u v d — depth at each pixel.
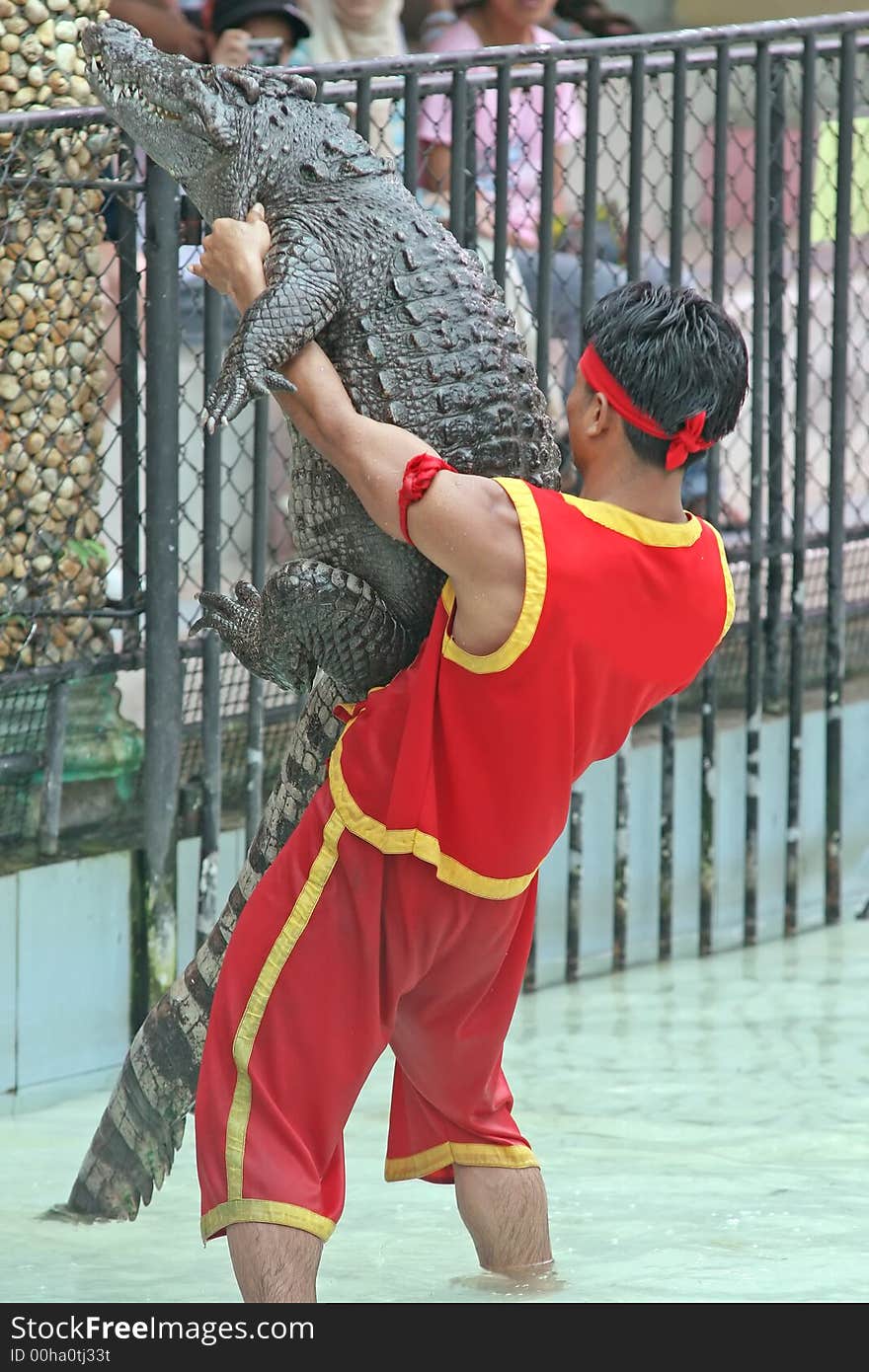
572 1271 12.04
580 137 23.81
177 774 16.83
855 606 22.86
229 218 10.62
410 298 10.41
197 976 12.10
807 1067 17.02
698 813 21.05
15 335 16.19
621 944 19.98
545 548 9.68
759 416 20.06
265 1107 10.33
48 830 16.50
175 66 10.91
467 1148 11.70
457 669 10.05
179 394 16.66
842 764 22.28
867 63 22.41
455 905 10.44
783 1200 13.61
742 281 27.84
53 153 16.08
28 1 15.89
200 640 16.95
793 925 21.22
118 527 19.77
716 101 19.48
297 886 10.48
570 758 10.27
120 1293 11.90
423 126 21.16
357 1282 11.95
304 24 24.41
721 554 10.54
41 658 16.66
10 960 16.08
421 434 10.33
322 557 10.91
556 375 19.34
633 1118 15.69
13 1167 14.63
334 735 11.16
